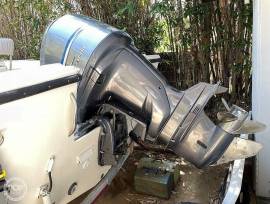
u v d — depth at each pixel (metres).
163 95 1.58
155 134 1.62
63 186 1.41
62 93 1.22
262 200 1.90
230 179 1.67
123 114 1.72
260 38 1.67
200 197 1.91
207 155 1.53
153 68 1.63
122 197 1.95
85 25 1.64
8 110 1.04
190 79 2.73
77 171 1.46
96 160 1.60
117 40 1.55
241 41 2.46
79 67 1.55
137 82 1.59
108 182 1.69
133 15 2.71
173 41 2.70
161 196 1.92
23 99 1.07
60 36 1.68
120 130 1.76
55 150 1.27
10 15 3.30
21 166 1.16
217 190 1.95
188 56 2.68
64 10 2.88
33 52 3.18
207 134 1.53
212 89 1.53
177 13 2.54
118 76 1.59
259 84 1.74
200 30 2.54
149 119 1.61
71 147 1.37
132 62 1.59
